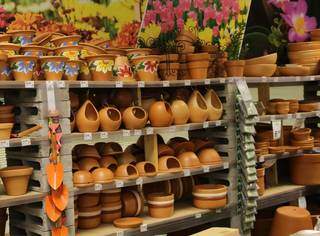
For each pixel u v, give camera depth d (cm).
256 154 336
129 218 275
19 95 249
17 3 282
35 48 238
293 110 357
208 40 380
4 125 221
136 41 344
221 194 301
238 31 388
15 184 229
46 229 235
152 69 277
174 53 300
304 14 428
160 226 276
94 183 252
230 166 315
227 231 265
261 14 403
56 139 234
